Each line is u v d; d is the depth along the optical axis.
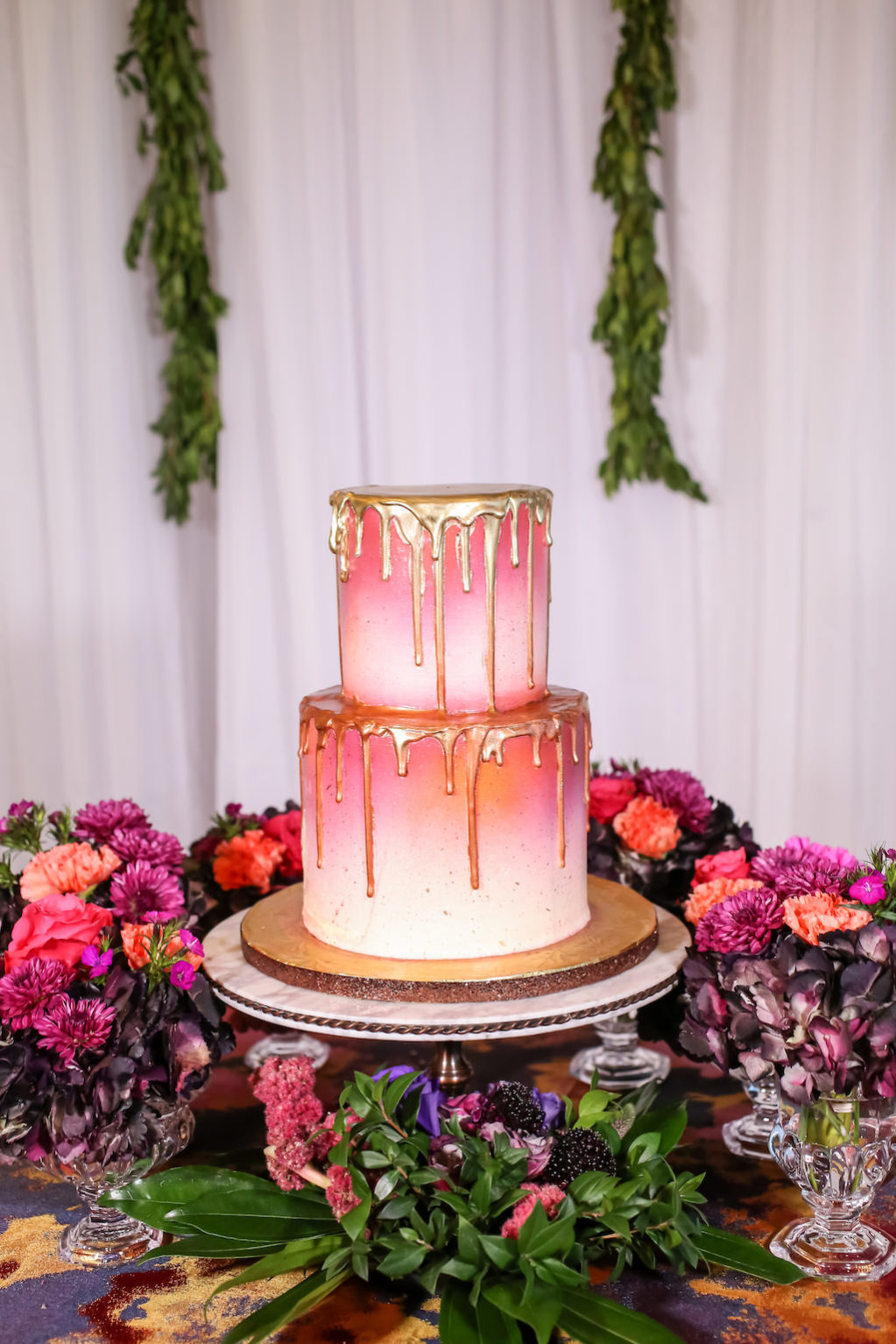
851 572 2.83
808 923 1.22
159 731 3.01
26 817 1.58
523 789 1.38
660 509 2.89
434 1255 1.12
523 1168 1.14
